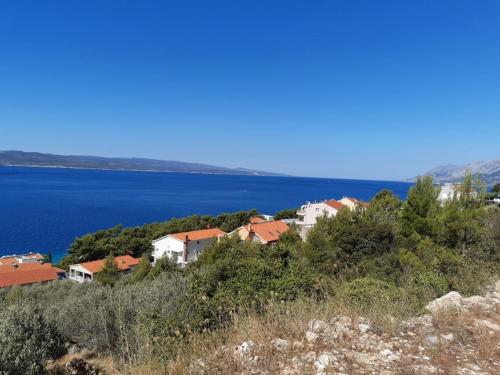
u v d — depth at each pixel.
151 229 63.06
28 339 8.62
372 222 20.52
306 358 4.05
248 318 5.41
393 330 4.99
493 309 6.42
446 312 5.95
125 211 105.31
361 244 18.72
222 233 57.62
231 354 4.19
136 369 4.41
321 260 18.59
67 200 128.50
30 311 9.73
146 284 13.49
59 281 35.16
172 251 51.19
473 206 24.09
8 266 42.31
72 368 8.16
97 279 35.22
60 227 78.25
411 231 19.78
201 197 159.50
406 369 3.88
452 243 18.33
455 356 4.30
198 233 56.97
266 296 7.62
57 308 13.65
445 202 23.88
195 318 6.80
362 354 4.23
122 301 10.83
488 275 10.88
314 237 20.86
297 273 9.38
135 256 56.53
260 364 3.95
